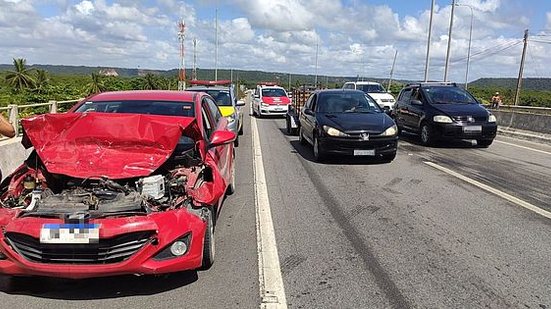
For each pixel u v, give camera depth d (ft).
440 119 41.81
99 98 19.42
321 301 12.52
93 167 13.79
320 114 35.73
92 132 14.38
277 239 17.33
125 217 12.35
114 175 13.56
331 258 15.51
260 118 82.38
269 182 27.35
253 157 36.81
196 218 13.42
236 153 38.93
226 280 13.82
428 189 25.54
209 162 15.96
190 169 15.12
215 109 23.54
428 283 13.64
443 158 36.58
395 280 13.83
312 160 35.32
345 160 35.12
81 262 12.19
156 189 13.30
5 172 24.97
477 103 45.06
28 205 13.17
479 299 12.66
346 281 13.74
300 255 15.76
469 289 13.25
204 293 13.00
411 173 30.17
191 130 15.34
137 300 12.60
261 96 85.30
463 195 24.16
